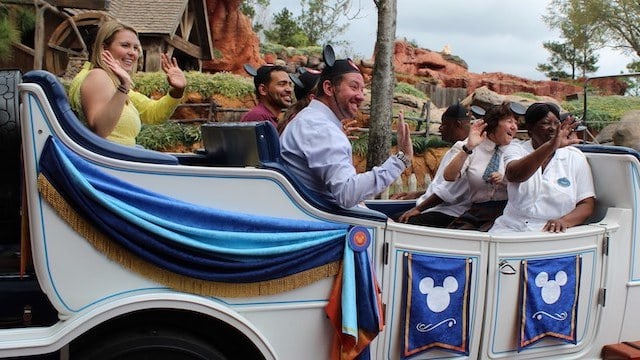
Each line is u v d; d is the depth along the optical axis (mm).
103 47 3076
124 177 2553
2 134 2855
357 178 2883
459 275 3172
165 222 2562
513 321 3336
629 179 3643
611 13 27609
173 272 2596
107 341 2584
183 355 2654
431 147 13414
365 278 2873
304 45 24938
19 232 3113
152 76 12000
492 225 4109
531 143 4008
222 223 2662
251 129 2881
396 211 4660
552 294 3418
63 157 2426
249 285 2719
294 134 3037
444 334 3158
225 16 17766
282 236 2748
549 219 3664
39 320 2744
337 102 3109
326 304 2879
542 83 23219
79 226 2479
